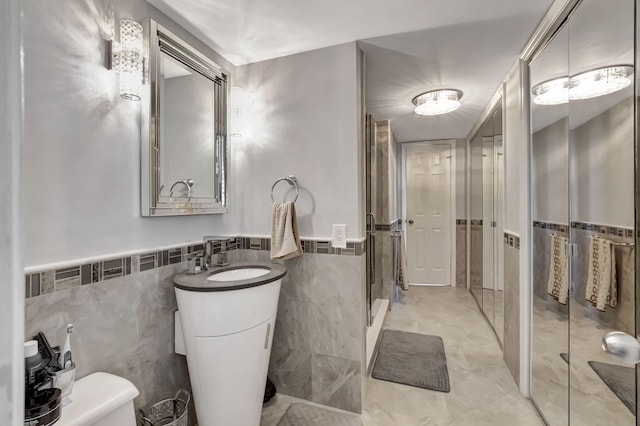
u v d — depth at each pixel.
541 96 1.65
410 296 3.81
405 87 2.29
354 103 1.69
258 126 1.91
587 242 1.27
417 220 4.33
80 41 1.10
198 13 1.43
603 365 1.18
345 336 1.72
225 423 1.34
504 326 2.24
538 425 1.59
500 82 2.20
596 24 1.18
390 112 2.92
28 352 0.83
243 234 1.95
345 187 1.72
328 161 1.75
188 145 1.56
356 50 1.69
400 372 2.08
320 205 1.77
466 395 1.83
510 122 2.05
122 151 1.25
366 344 2.00
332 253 1.74
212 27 1.55
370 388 1.91
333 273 1.74
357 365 1.69
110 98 1.21
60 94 1.04
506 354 2.18
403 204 4.35
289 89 1.84
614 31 1.07
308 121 1.79
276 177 1.87
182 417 1.28
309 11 1.42
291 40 1.67
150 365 1.36
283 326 1.84
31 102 0.96
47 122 1.00
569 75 1.38
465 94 2.44
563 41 1.43
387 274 3.31
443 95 2.39
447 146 4.20
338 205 1.73
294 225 1.73
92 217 1.14
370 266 2.69
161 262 1.42
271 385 1.81
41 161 0.99
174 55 1.47
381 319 2.77
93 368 1.12
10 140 0.27
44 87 0.99
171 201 1.44
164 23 1.44
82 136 1.11
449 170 4.20
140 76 1.23
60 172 1.04
